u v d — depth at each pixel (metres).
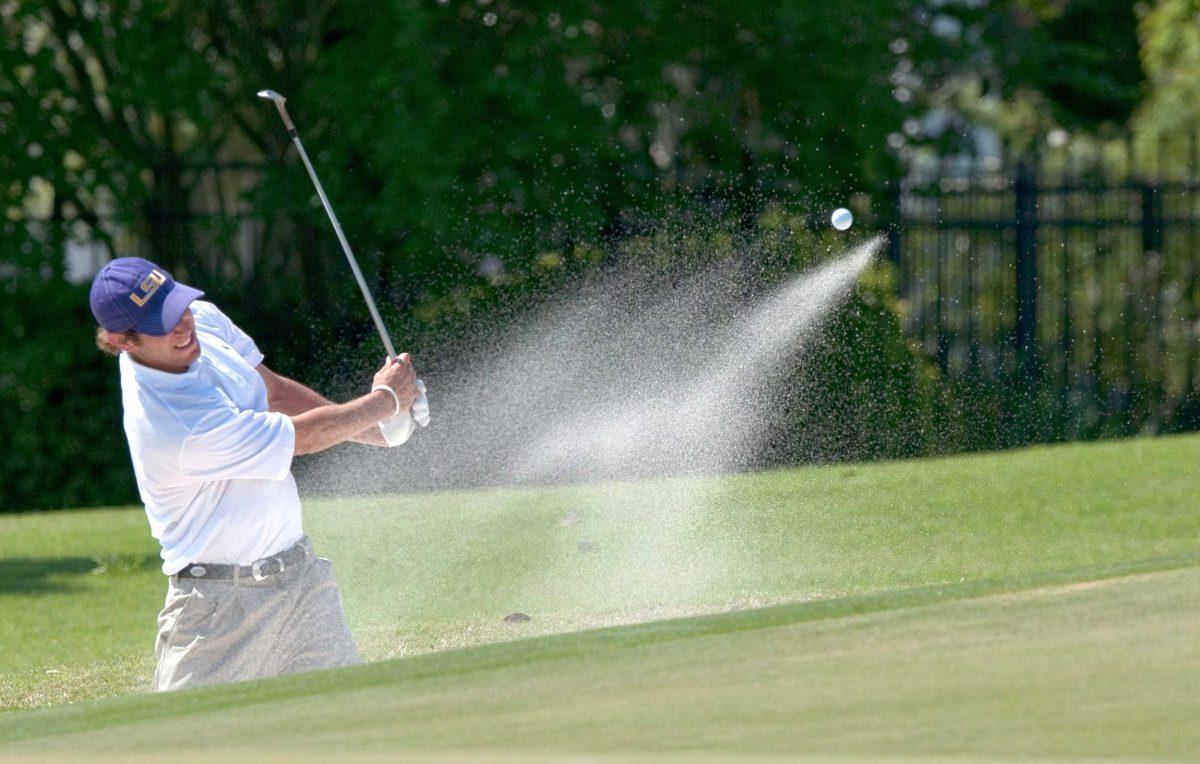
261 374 18.20
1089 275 52.09
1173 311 51.53
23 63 45.44
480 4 46.09
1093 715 11.13
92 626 26.61
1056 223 47.91
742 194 45.81
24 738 12.48
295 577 16.98
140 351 16.05
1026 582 16.50
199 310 17.59
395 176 43.44
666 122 49.97
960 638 13.87
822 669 12.95
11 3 45.66
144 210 46.00
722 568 27.53
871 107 48.53
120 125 48.53
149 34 46.06
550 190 45.28
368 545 31.56
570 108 45.53
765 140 49.03
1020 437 46.84
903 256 47.22
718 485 36.19
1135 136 64.50
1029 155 51.62
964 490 34.44
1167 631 13.81
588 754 10.63
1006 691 11.91
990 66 56.91
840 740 10.74
